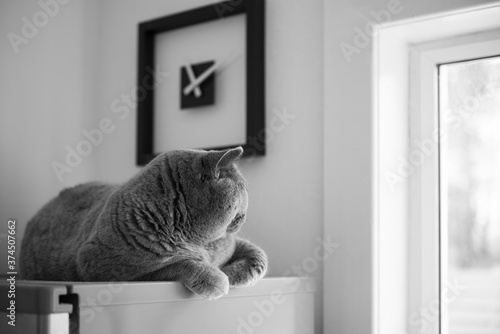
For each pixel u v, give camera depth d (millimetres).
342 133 1498
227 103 1710
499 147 1480
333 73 1518
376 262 1451
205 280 1097
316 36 1587
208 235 1196
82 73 1909
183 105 1766
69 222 1421
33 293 910
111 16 1947
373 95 1464
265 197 1636
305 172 1579
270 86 1649
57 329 911
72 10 1883
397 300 1508
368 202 1454
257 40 1632
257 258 1272
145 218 1151
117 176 1891
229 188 1191
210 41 1757
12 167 1704
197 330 1133
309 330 1414
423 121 1540
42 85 1793
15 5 1730
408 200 1545
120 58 1914
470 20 1414
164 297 1070
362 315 1447
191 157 1219
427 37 1521
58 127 1833
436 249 1516
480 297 1487
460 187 1523
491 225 1482
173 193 1180
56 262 1333
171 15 1786
